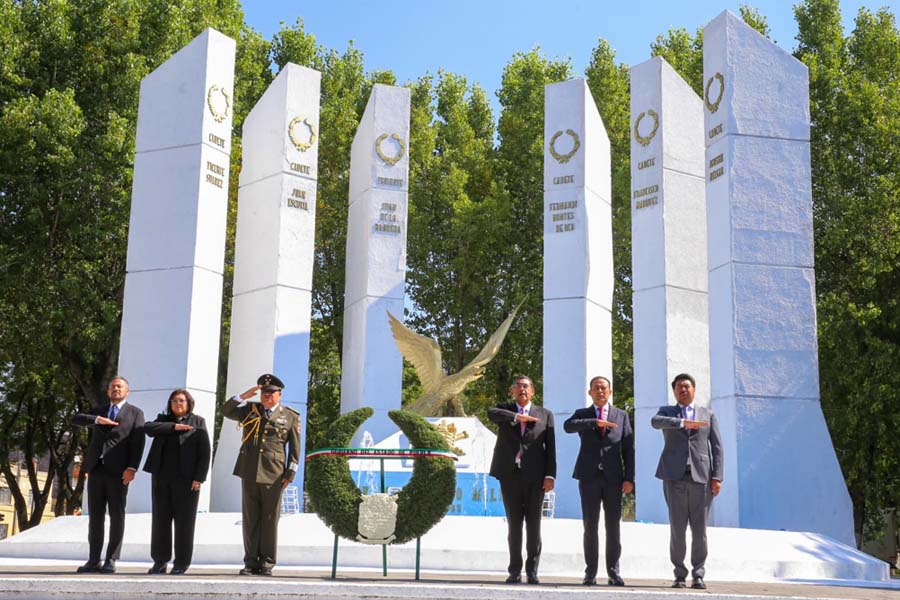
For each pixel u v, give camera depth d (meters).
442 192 29.91
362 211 20.55
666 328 18.23
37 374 26.23
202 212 17.03
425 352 18.75
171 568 9.34
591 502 8.91
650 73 19.28
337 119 29.73
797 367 15.84
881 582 12.05
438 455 8.80
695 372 18.44
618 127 30.66
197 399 16.56
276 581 7.45
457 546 11.91
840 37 28.58
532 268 30.69
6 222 23.91
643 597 7.18
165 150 17.42
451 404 18.88
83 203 23.61
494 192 30.02
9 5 23.64
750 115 16.55
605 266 19.97
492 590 7.19
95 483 9.19
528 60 32.47
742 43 16.77
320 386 30.42
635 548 12.06
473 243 30.20
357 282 20.42
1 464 29.56
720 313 16.19
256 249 19.23
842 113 27.02
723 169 16.44
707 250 16.81
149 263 17.09
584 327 18.73
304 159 19.33
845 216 25.95
